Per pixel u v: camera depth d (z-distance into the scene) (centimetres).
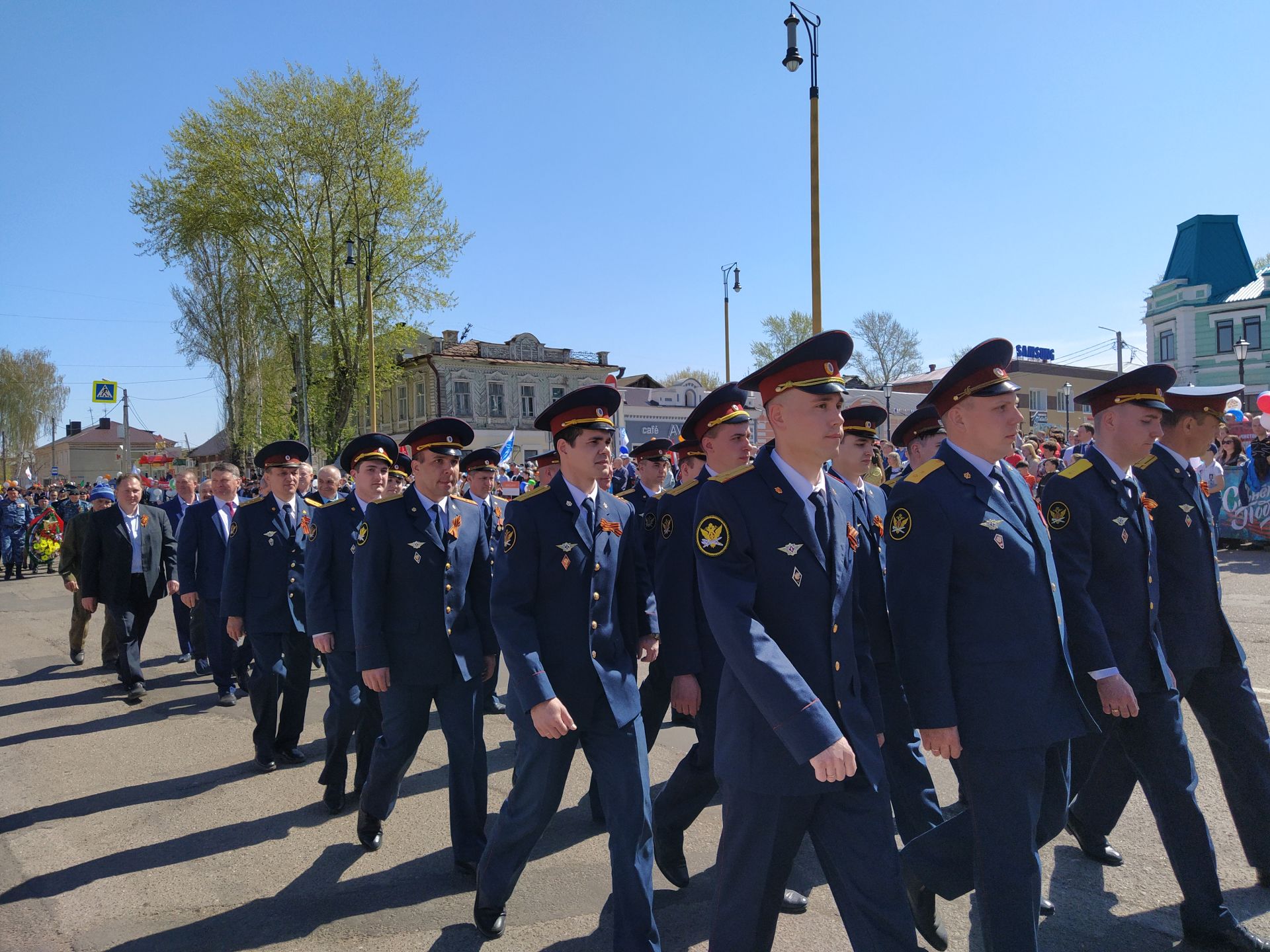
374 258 2948
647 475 571
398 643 386
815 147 1077
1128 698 281
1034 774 249
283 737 548
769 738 228
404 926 334
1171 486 336
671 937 320
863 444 408
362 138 2858
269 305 3019
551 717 288
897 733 347
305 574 477
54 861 404
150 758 560
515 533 315
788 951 303
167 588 760
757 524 236
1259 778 326
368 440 477
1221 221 3197
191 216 2802
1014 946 242
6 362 6128
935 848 283
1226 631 330
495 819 442
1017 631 251
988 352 262
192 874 387
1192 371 3122
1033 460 1103
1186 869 296
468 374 3678
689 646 349
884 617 315
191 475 973
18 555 1788
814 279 1080
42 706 703
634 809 293
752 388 255
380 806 403
